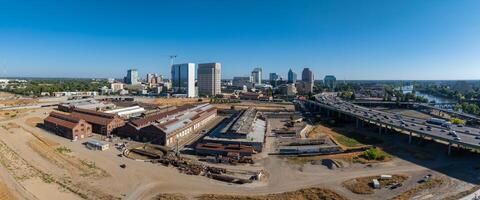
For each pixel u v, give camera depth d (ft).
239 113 621.31
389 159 322.96
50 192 233.14
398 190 242.17
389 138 430.61
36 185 245.04
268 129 487.61
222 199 225.35
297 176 274.57
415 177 270.26
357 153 342.23
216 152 338.34
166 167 295.69
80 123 416.26
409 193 236.22
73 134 404.16
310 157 331.57
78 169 284.82
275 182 260.21
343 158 325.01
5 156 312.50
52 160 308.40
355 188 245.24
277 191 240.94
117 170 284.61
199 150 344.28
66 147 362.74
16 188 237.86
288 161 318.65
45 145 367.04
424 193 236.22
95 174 272.72
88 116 491.72
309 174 279.49
